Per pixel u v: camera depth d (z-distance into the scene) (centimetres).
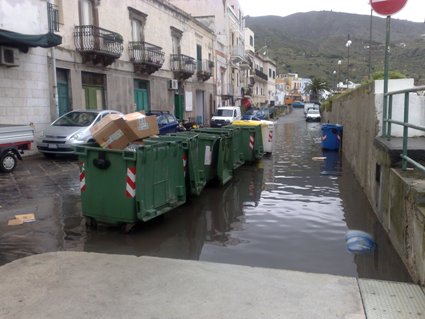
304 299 393
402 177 561
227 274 450
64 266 470
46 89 1664
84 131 1454
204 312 369
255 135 1470
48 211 788
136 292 407
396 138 795
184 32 3228
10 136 1170
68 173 1189
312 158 1598
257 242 630
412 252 489
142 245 619
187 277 441
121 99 2295
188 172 873
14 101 1514
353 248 600
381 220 712
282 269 509
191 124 2433
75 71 1883
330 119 3183
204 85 3794
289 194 961
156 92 2761
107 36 2000
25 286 420
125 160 656
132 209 663
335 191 994
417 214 466
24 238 640
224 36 4509
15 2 1370
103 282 429
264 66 8262
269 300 390
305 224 720
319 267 534
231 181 1121
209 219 753
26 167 1285
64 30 1806
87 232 674
